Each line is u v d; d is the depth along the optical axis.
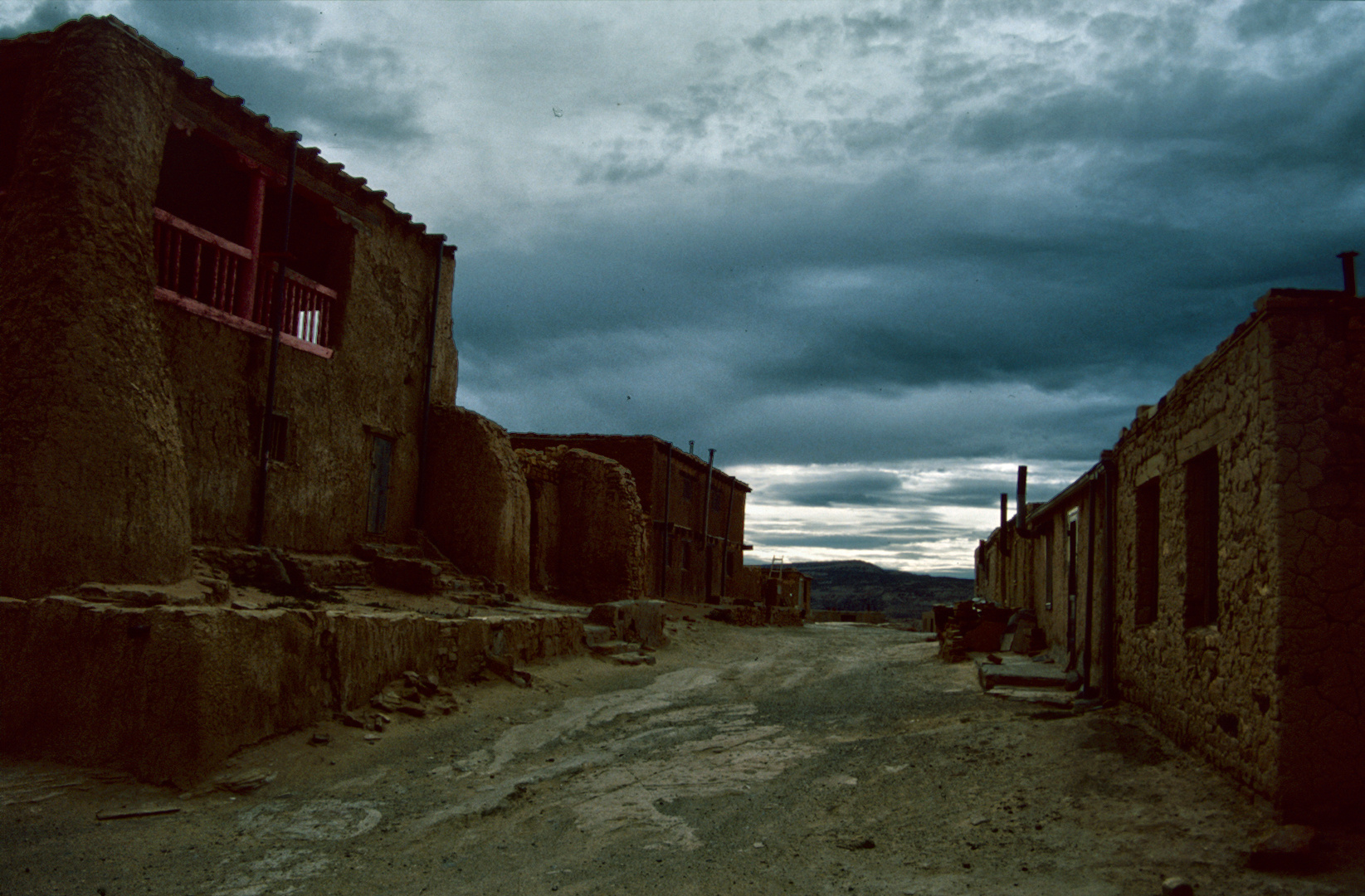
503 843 6.53
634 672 15.35
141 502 10.41
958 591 106.19
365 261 17.12
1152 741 8.06
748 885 5.49
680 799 7.51
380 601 14.58
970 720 10.02
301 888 5.66
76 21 11.32
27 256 10.47
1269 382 6.03
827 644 24.73
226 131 13.70
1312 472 5.86
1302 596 5.78
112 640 8.02
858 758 8.64
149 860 6.13
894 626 40.88
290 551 15.05
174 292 12.88
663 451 31.48
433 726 10.14
